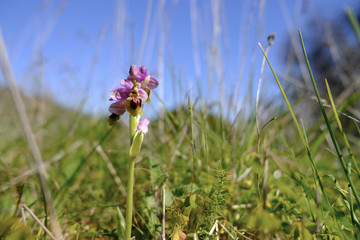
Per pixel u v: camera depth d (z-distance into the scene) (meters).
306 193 0.18
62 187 0.25
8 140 0.44
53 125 0.53
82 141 0.40
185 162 0.31
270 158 0.25
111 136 0.42
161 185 0.22
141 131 0.15
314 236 0.17
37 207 0.23
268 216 0.13
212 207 0.18
